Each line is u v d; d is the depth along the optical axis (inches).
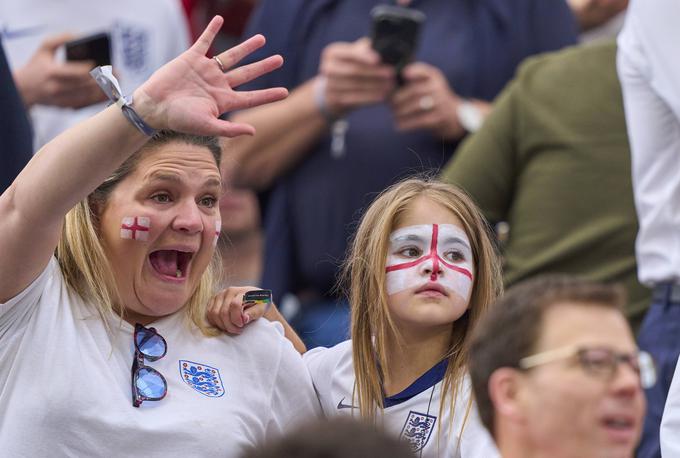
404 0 850.1
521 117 748.0
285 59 859.4
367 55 810.8
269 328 513.3
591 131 729.6
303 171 842.2
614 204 721.0
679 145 639.8
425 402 498.6
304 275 844.0
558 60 755.4
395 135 824.9
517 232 742.5
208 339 500.4
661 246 641.0
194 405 477.7
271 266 839.1
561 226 727.7
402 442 280.7
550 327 339.9
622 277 714.2
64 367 466.3
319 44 855.1
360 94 816.9
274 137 840.3
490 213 754.2
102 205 487.8
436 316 494.0
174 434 468.1
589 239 718.5
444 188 514.3
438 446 490.6
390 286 500.4
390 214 505.4
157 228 482.3
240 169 850.1
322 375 519.8
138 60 853.8
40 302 477.7
